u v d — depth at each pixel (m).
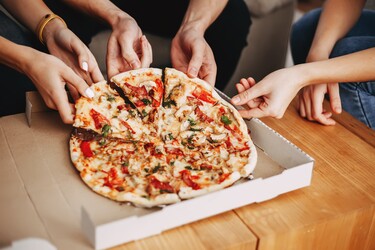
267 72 1.70
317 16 1.25
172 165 0.70
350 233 0.67
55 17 0.90
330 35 0.99
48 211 0.60
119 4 1.26
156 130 0.77
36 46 1.08
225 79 1.39
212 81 0.88
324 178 0.72
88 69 0.82
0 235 0.56
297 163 0.69
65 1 1.01
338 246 0.68
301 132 0.84
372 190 0.70
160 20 1.27
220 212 0.60
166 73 0.82
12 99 1.04
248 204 0.65
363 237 0.70
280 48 1.74
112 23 0.92
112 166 0.69
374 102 0.99
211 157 0.72
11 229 0.57
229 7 1.35
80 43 0.82
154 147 0.73
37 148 0.73
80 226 0.58
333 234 0.66
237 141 0.74
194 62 0.82
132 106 0.80
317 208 0.65
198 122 0.78
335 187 0.70
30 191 0.64
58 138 0.76
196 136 0.75
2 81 1.03
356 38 1.03
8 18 1.04
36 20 0.92
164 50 1.23
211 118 0.78
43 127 0.78
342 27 1.00
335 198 0.67
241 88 0.82
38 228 0.57
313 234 0.63
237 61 1.40
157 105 0.79
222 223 0.61
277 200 0.66
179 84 0.82
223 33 1.34
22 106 1.04
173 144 0.74
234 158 0.71
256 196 0.62
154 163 0.70
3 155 0.71
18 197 0.62
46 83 0.74
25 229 0.57
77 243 0.56
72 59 0.88
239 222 0.61
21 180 0.66
